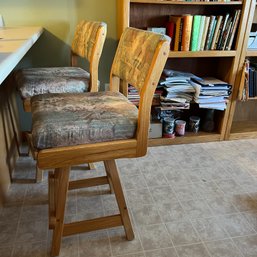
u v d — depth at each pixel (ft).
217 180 5.52
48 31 6.27
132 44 3.37
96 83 4.66
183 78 6.46
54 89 4.47
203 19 5.95
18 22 6.10
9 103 5.75
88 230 3.75
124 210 3.81
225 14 6.36
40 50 6.39
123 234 4.13
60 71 5.23
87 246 3.91
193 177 5.60
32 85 4.42
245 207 4.76
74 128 2.82
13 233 4.11
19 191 5.04
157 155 6.40
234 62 6.36
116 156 3.06
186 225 4.33
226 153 6.59
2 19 6.00
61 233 3.59
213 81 6.64
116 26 6.46
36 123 2.86
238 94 6.64
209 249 3.91
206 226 4.32
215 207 4.74
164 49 2.70
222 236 4.14
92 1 6.18
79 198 4.88
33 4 6.00
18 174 5.54
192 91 6.49
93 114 3.06
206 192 5.14
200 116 7.59
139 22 6.46
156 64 2.73
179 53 6.00
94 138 2.91
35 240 3.99
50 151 2.78
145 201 4.84
